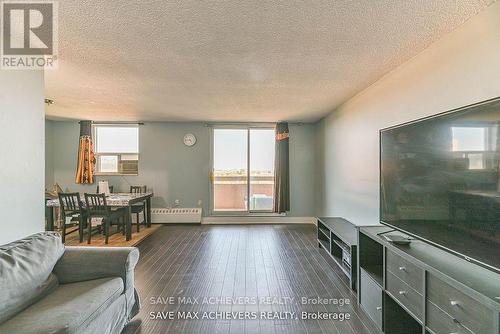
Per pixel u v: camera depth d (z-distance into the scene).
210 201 5.79
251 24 1.75
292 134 5.80
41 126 2.12
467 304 1.23
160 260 3.48
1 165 1.78
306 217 5.79
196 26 1.78
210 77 2.79
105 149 5.80
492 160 1.28
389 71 2.63
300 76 2.77
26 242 1.81
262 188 5.93
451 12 1.61
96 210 4.29
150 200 5.54
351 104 3.68
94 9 1.59
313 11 1.61
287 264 3.33
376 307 2.06
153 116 5.09
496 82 1.51
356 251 2.59
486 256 1.31
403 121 2.43
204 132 5.79
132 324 2.09
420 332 1.94
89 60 2.34
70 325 1.40
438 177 1.65
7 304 1.46
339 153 4.23
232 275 3.00
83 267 1.98
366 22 1.73
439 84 1.97
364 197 3.29
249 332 1.99
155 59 2.32
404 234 2.17
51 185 5.62
